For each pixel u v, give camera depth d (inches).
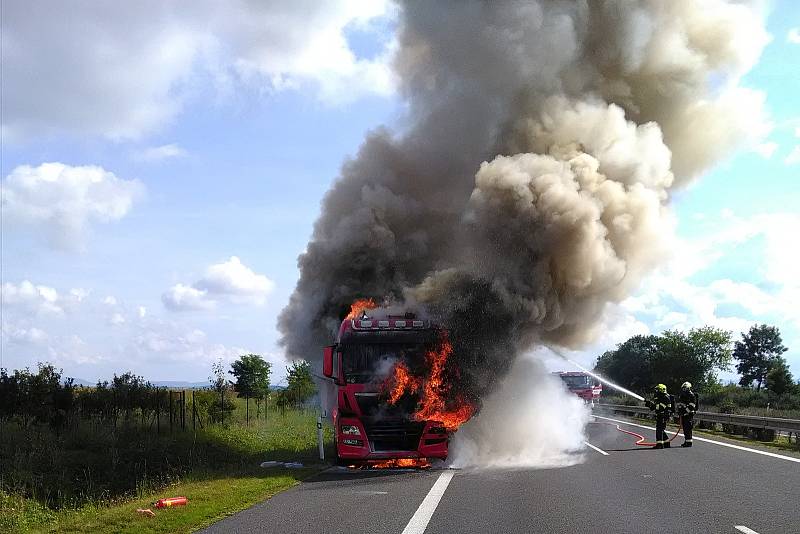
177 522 343.3
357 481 491.5
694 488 399.5
